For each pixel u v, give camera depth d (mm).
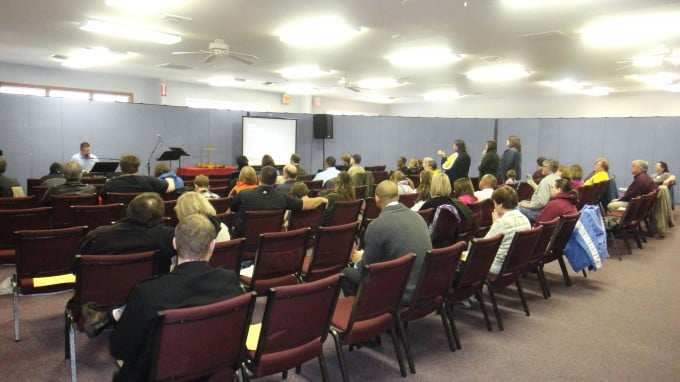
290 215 4258
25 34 7496
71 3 5746
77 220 3871
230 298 1788
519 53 8234
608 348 3182
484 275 3229
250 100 15453
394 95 16297
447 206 3912
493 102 16859
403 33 6961
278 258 3082
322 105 17266
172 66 10633
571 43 7281
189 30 7082
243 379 2055
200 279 1751
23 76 10836
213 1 5555
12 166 9336
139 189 4746
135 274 2420
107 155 10391
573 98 15281
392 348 3123
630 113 14336
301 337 2074
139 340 1636
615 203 7191
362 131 13805
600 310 3918
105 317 1977
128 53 9117
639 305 4051
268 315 1910
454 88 13844
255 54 8891
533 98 16047
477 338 3311
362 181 7176
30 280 2934
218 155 12000
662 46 7250
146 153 10898
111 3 5727
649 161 12258
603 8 5391
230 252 2811
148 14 6207
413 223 2891
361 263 2982
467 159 8133
